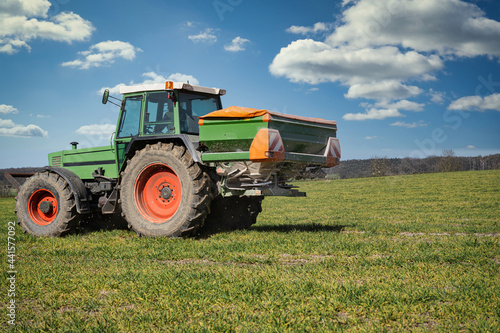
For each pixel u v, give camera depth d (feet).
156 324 9.43
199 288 11.88
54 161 28.14
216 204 25.08
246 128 20.15
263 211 45.16
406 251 17.47
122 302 11.14
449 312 9.74
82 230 26.27
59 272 14.34
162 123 23.36
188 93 23.84
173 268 14.37
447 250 17.62
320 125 22.95
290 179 24.20
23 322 9.80
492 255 16.53
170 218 22.21
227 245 19.02
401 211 42.39
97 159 25.94
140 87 24.08
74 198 25.08
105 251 18.49
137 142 23.94
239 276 13.00
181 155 22.03
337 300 10.57
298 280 12.31
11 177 27.04
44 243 21.58
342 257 16.56
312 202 60.34
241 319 9.55
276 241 20.08
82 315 10.18
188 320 9.66
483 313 9.68
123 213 23.45
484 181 94.12
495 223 29.73
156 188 23.39
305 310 9.95
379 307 10.16
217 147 20.83
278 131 20.26
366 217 36.55
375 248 18.24
